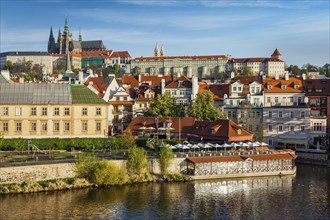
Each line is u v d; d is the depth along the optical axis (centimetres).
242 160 11031
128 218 7969
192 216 8156
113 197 9144
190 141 12500
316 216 8250
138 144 12281
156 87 18225
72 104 13100
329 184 10500
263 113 14825
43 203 8631
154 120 13975
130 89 18500
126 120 16712
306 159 13150
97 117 13325
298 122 14512
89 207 8494
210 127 12762
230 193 9625
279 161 11431
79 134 13188
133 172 10394
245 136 12394
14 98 12925
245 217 8169
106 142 12206
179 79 17950
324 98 15638
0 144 11381
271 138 14725
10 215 7931
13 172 9338
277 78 17550
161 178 10450
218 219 8044
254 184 10438
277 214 8350
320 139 14325
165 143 11725
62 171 9856
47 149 12094
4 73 15225
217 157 10944
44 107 12962
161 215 8169
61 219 7812
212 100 14750
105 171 9881
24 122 12862
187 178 10556
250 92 16575
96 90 17362
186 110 15325
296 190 9938
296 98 16425
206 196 9369
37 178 9575
